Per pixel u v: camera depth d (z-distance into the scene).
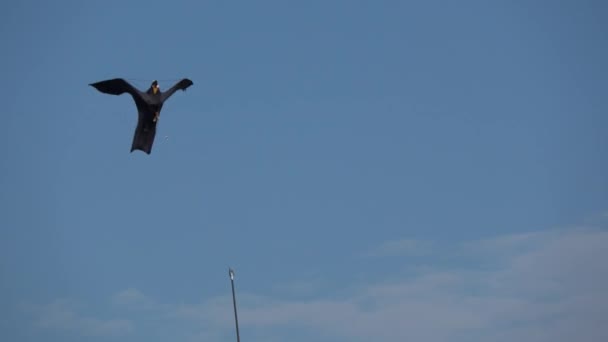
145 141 37.47
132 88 36.97
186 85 38.44
